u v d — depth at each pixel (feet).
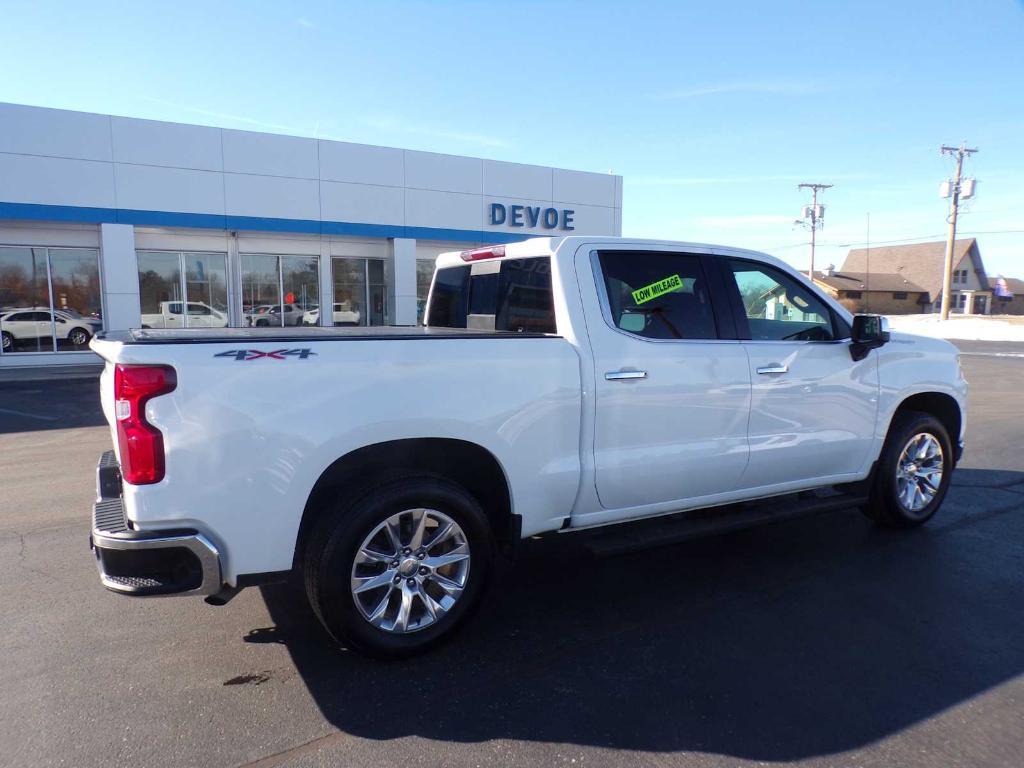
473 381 11.49
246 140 60.18
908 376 17.07
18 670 11.08
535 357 12.08
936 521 18.69
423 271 71.10
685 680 10.85
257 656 11.58
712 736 9.45
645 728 9.62
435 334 11.88
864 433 16.34
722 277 14.70
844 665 11.28
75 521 18.56
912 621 12.84
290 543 10.40
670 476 13.61
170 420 9.55
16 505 20.04
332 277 67.82
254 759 8.94
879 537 17.43
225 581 10.20
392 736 9.44
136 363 9.43
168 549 9.69
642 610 13.37
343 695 10.43
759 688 10.62
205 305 63.26
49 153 53.83
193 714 9.91
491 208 71.26
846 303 230.68
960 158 158.20
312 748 9.17
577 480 12.61
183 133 57.93
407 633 11.41
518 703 10.23
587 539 13.33
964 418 18.67
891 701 10.27
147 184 57.06
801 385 15.16
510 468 11.95
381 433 10.82
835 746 9.23
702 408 13.83
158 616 13.04
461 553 11.81
